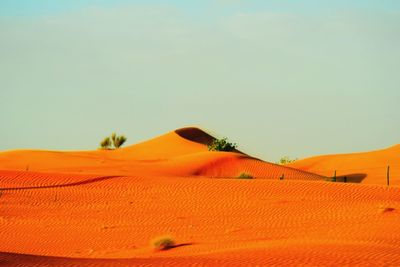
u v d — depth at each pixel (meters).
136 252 45.41
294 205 61.66
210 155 137.12
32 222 58.72
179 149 192.38
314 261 30.98
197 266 30.59
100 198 70.88
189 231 53.06
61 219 60.09
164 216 60.31
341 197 65.12
